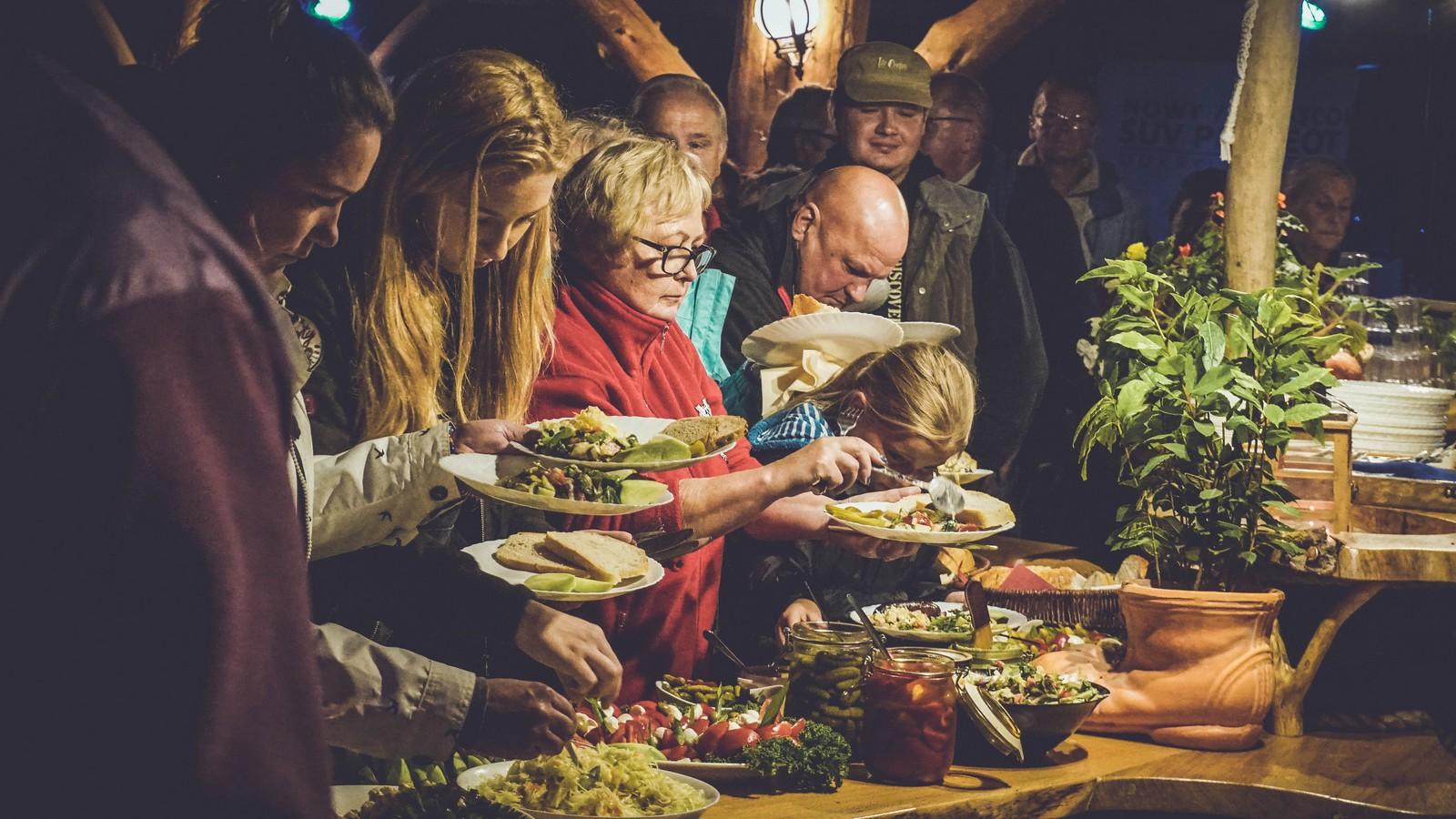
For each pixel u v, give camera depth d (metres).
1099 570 3.09
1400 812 2.06
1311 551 2.40
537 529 2.14
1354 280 3.36
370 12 4.04
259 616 0.75
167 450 0.73
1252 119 2.90
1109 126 4.96
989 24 4.23
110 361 0.72
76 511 0.73
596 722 2.00
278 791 0.75
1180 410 2.38
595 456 1.78
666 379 2.54
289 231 1.26
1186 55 4.91
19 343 0.74
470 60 1.82
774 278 3.44
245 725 0.73
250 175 1.21
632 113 3.59
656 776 1.73
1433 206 5.39
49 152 0.78
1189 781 2.15
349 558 1.67
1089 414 2.59
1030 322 3.92
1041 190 4.30
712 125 3.60
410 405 1.83
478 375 2.04
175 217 0.78
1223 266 2.99
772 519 2.60
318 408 1.79
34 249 0.75
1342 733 2.48
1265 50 2.88
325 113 1.21
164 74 1.23
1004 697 2.15
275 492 0.77
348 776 1.78
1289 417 2.35
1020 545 3.49
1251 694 2.32
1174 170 4.97
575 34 3.98
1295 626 2.69
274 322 0.80
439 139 1.78
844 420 2.78
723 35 4.09
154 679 0.72
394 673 1.47
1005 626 2.60
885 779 2.02
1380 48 5.41
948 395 2.73
